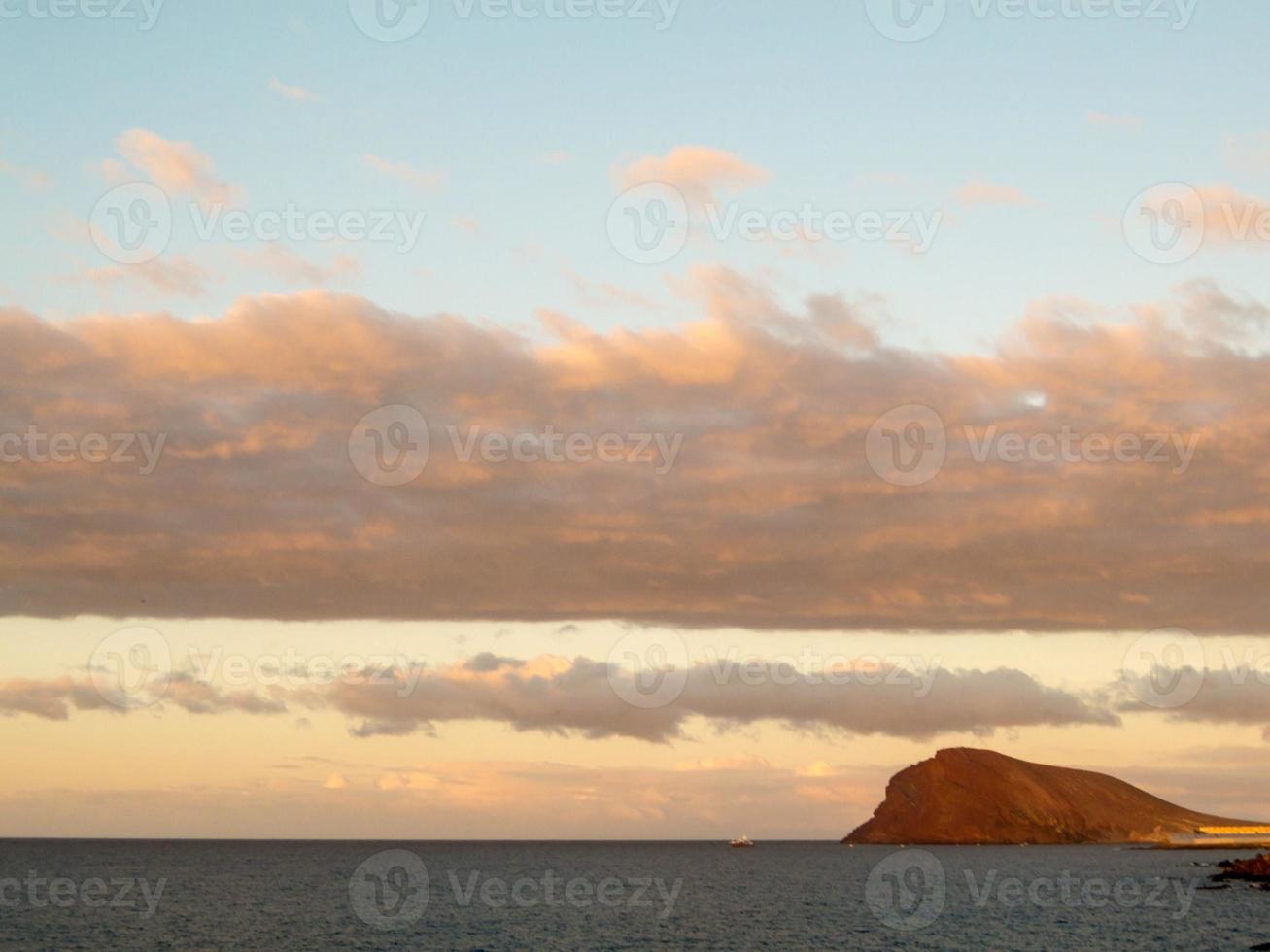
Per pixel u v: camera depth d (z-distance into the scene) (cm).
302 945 8919
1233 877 16838
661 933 9800
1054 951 8706
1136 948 8831
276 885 15838
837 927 10306
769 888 15688
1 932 9750
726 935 9619
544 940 9250
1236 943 9094
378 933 9719
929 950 8744
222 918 10869
